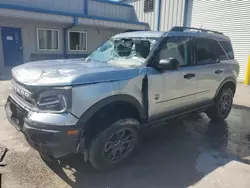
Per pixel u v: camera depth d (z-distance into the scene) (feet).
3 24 38.65
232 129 14.65
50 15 39.78
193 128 14.64
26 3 40.24
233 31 35.96
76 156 10.39
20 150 10.57
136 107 9.71
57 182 8.48
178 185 8.52
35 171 9.06
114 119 9.00
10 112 9.70
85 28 49.34
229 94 15.96
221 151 11.43
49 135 7.47
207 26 39.65
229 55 15.48
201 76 12.66
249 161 10.44
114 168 9.47
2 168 9.10
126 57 11.28
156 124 11.07
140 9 55.31
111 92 8.57
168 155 10.85
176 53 11.53
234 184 8.61
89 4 49.70
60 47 46.52
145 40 11.23
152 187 8.39
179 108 12.04
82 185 8.37
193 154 11.02
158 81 10.24
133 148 10.01
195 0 41.09
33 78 8.34
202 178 8.99
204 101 13.76
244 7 34.04
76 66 9.84
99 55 12.82
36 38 42.86
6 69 38.04
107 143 8.92
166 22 47.98
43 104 7.72
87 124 8.48
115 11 55.01
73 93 7.60
